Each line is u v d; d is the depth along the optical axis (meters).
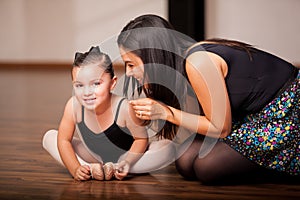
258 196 2.09
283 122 2.17
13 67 7.28
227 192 2.14
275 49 6.47
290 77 2.20
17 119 3.77
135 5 6.84
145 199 2.06
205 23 6.55
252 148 2.17
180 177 2.35
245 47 2.21
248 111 2.20
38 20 7.13
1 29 7.23
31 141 3.05
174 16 5.90
